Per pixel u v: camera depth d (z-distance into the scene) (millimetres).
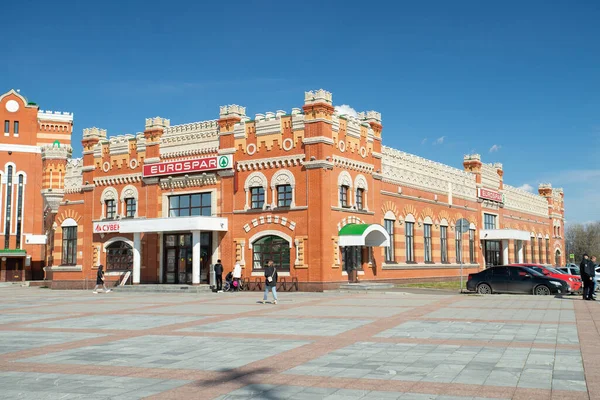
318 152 32938
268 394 8836
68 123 65625
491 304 23250
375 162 37969
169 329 16547
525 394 8656
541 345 12898
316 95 33250
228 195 36250
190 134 38406
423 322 17328
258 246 35031
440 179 46594
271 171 34719
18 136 63625
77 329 16875
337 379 9758
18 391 9211
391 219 39719
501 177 58406
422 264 42906
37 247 63344
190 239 37969
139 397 8766
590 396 8523
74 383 9734
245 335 15078
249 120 35875
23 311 22938
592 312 19891
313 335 14852
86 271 42125
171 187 38812
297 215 33500
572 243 134250
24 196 63125
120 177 41156
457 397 8531
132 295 33000
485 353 11992
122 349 13094
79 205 43938
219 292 33625
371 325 16750
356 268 35531
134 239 38062
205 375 10234
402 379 9695
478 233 52250
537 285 28328
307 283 32750
